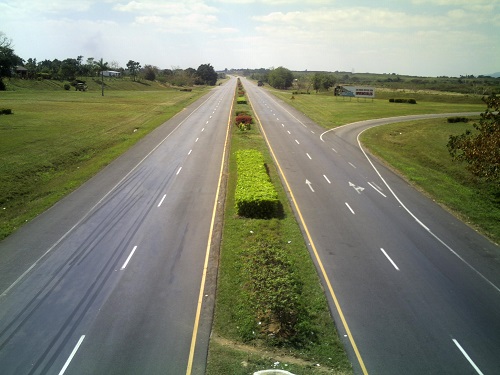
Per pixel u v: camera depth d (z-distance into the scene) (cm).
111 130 4753
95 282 1642
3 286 1599
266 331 1367
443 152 4200
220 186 2834
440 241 2092
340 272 1759
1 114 5534
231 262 1792
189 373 1193
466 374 1216
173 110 6869
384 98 10562
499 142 2544
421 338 1368
